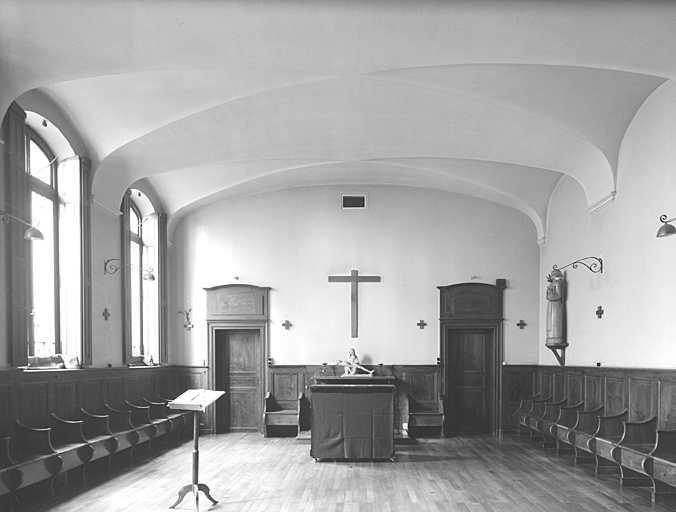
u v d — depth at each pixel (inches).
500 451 402.9
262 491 291.7
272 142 369.1
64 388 303.1
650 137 306.7
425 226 506.0
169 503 266.4
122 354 396.2
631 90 300.4
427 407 490.9
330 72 263.7
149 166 372.5
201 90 296.7
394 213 507.5
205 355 502.3
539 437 446.6
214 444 437.7
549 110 315.0
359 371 486.9
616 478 315.9
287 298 503.2
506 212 506.6
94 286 350.9
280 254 506.6
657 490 266.4
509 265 503.8
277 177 472.4
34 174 303.1
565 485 300.0
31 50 229.9
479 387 506.0
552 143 349.7
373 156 397.4
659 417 285.9
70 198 327.9
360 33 230.4
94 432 318.7
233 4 211.3
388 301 502.0
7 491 223.9
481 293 500.1
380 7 213.8
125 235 401.7
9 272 257.9
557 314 439.8
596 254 378.9
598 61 244.5
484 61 249.1
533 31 226.8
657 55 237.5
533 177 451.8
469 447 420.2
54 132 307.6
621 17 216.2
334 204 508.4
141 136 330.6
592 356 384.5
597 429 331.3
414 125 348.8
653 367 302.7
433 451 403.5
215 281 507.2
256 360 507.8
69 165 328.5
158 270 478.0
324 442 364.8
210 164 389.7
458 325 499.2
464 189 490.0
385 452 364.2
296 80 288.0
